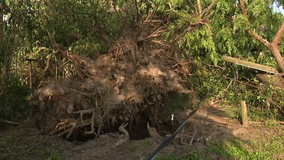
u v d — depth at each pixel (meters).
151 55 6.31
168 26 7.41
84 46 7.45
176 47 6.85
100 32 7.22
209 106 8.28
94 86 5.57
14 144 5.35
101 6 7.81
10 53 6.66
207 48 8.91
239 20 7.23
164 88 6.10
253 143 5.88
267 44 6.99
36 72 7.83
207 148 5.43
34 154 5.07
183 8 9.12
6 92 6.47
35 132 5.84
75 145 5.55
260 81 8.58
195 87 8.55
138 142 5.50
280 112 7.55
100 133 6.04
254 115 7.40
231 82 8.74
